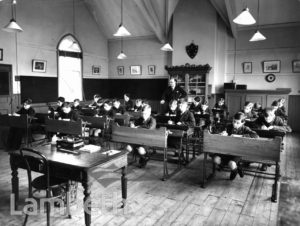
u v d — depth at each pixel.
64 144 3.25
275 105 5.81
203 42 10.28
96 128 5.99
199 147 6.23
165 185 4.14
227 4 8.11
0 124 6.26
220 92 10.57
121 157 3.12
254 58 10.02
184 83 10.34
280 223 3.02
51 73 9.73
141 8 9.72
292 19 9.20
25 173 4.49
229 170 4.85
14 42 8.36
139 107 8.77
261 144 3.58
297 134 8.80
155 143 4.33
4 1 7.95
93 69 11.84
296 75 9.40
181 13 10.58
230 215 3.21
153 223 3.00
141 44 12.20
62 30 10.09
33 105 9.02
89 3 11.06
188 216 3.17
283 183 4.28
